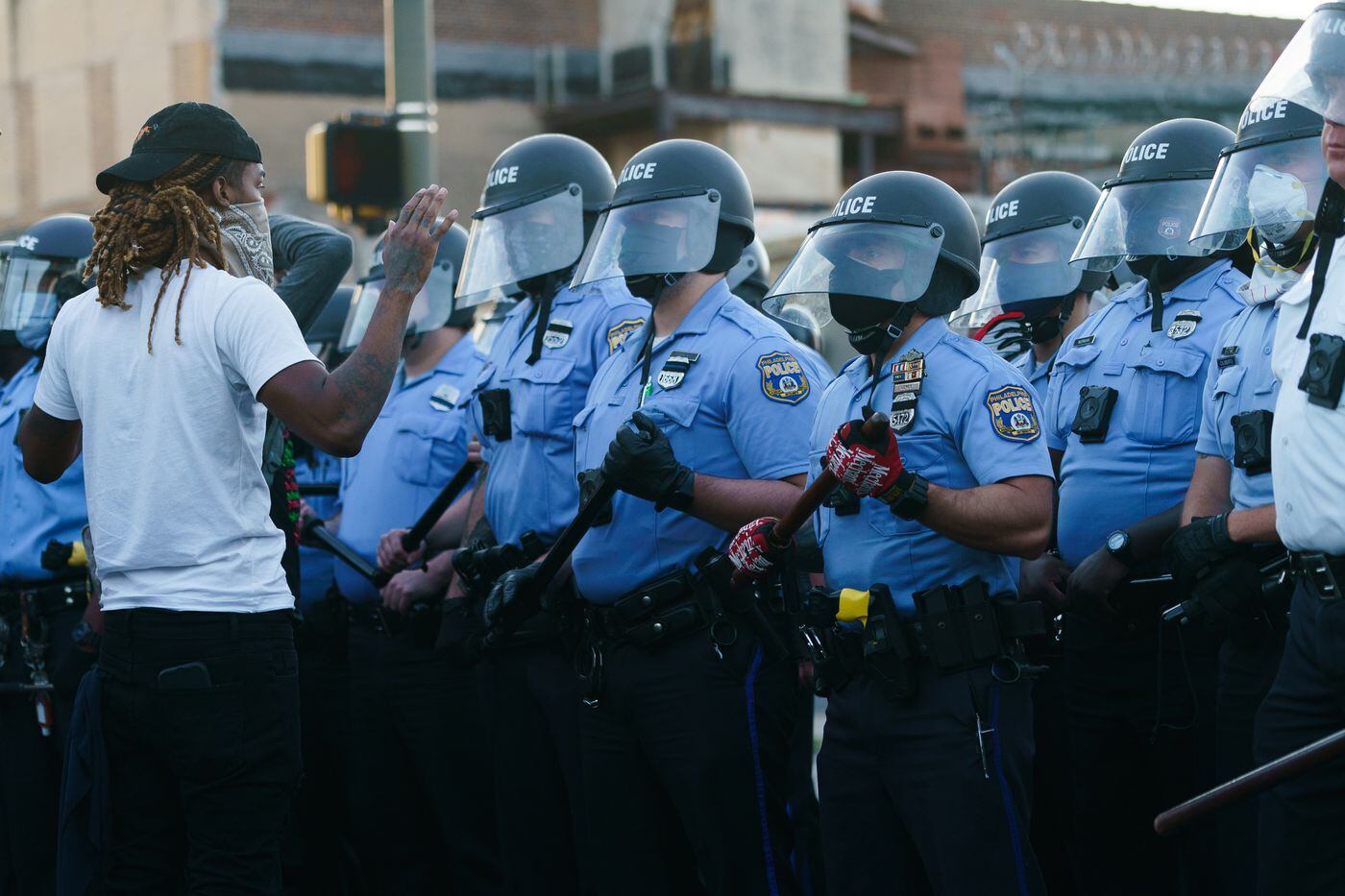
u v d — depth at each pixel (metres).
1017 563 3.47
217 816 3.07
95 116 21.88
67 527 4.43
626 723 3.72
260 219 3.30
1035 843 4.32
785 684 3.65
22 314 4.63
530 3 23.62
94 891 3.12
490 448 4.34
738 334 3.71
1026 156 24.67
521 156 4.34
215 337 3.06
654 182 3.80
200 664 3.03
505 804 4.20
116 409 3.10
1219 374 3.51
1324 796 2.80
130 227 3.11
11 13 22.53
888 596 3.22
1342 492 2.74
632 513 3.66
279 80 21.42
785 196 22.95
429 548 4.74
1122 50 27.05
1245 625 3.33
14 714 4.45
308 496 5.44
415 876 4.84
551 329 4.24
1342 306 2.80
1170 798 3.92
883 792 3.29
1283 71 2.86
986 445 3.18
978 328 4.55
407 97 7.61
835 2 23.67
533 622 4.05
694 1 23.12
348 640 5.05
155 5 21.36
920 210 3.36
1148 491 3.85
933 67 25.77
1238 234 3.54
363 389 3.03
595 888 3.82
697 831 3.60
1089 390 3.98
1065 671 4.02
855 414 3.41
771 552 3.31
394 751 4.82
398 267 3.13
